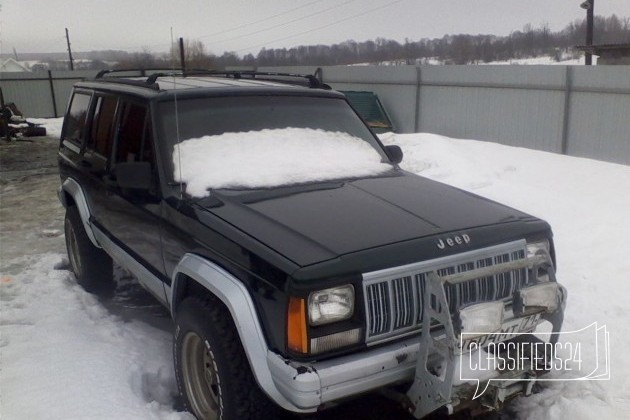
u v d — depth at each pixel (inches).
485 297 122.0
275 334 109.3
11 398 140.4
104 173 184.4
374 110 817.5
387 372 111.3
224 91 171.6
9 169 552.7
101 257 214.7
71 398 139.4
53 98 1204.5
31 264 260.1
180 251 139.8
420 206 136.6
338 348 108.2
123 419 131.3
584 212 303.6
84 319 191.0
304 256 109.7
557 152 593.0
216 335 121.1
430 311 110.3
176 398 152.4
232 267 119.5
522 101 624.1
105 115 195.0
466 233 123.3
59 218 353.7
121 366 156.8
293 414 136.2
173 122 159.3
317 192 142.6
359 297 109.1
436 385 108.7
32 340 173.2
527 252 130.6
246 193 140.6
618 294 206.2
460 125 712.4
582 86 557.6
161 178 149.4
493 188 355.6
